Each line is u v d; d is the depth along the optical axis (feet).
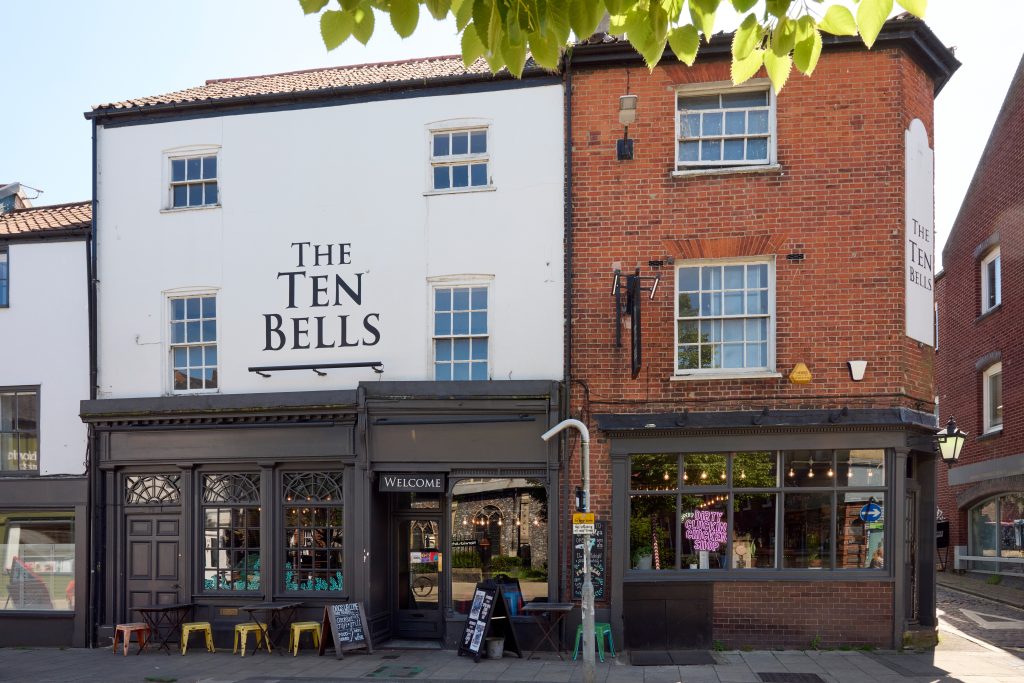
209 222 43.60
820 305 38.24
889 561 37.11
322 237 42.34
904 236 38.11
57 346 45.03
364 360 41.55
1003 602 52.49
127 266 44.32
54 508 43.88
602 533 38.40
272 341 42.47
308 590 40.96
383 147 42.06
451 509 40.88
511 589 38.68
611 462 38.73
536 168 40.45
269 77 52.01
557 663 36.06
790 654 36.24
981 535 65.16
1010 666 33.88
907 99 38.83
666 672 33.65
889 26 37.78
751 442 37.91
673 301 39.01
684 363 39.22
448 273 40.96
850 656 35.68
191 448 42.11
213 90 48.14
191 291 43.55
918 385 38.93
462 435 39.55
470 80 41.01
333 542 41.11
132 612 42.88
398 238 41.60
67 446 44.45
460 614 40.06
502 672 34.50
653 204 39.42
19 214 50.93
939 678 31.91
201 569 42.22
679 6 12.05
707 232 39.01
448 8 11.10
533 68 40.32
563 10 10.94
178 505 42.83
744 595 37.58
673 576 37.78
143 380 43.65
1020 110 56.90
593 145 39.93
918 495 41.57
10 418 45.60
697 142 39.86
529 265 40.27
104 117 44.88
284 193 42.88
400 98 42.01
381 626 41.09
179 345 43.55
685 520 38.52
